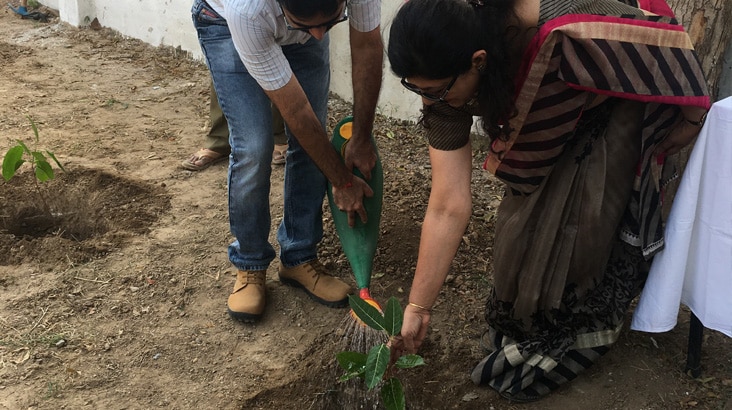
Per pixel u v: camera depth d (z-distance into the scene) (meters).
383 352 2.02
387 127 4.67
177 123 4.79
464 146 2.07
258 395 2.48
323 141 2.39
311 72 2.68
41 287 2.99
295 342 2.74
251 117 2.53
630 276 2.33
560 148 2.08
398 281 3.09
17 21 7.13
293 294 3.00
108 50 6.26
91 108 4.99
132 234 3.42
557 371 2.41
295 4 1.98
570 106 1.97
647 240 2.23
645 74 1.92
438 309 2.90
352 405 2.45
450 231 2.08
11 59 5.98
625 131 2.11
